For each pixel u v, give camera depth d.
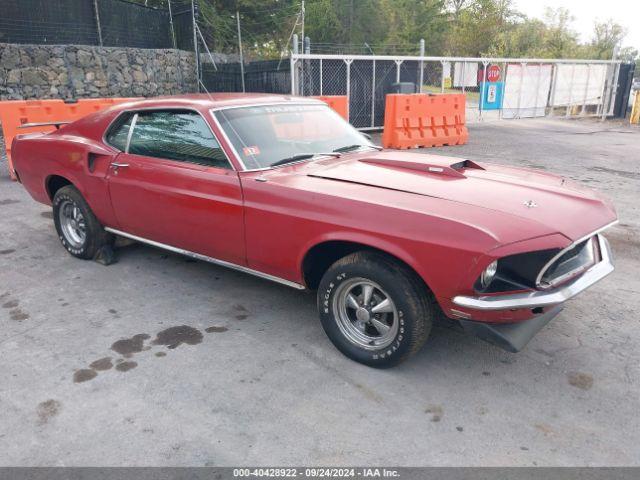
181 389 2.99
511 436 2.61
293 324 3.78
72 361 3.28
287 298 4.20
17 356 3.33
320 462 2.44
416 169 3.61
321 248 3.31
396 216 2.87
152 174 4.04
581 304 4.09
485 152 11.68
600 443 2.55
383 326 3.13
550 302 2.66
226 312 3.96
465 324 2.81
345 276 3.11
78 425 2.69
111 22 15.25
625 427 2.67
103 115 4.63
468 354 3.37
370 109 15.07
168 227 4.08
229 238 3.67
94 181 4.49
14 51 12.74
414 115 12.36
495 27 53.06
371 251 3.06
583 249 3.19
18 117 8.30
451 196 3.02
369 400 2.90
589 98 20.06
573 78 19.38
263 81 15.23
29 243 5.57
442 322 3.80
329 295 3.24
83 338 3.57
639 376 3.12
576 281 2.93
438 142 12.70
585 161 10.51
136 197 4.18
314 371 3.18
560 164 10.13
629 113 21.92
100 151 4.45
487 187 3.23
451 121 12.91
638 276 4.65
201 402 2.88
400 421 2.72
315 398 2.91
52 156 4.85
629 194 7.64
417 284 2.91
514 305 2.62
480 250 2.58
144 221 4.25
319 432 2.64
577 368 3.21
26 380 3.07
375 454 2.49
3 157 10.23
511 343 2.73
